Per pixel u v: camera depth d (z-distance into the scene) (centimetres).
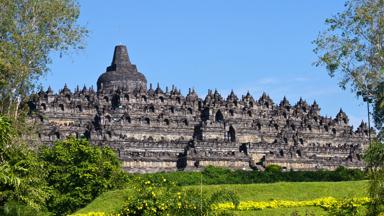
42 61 8475
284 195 9300
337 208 6175
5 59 8094
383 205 5512
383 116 7012
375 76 9506
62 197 10994
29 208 5753
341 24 10012
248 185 9712
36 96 8750
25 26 8425
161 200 5869
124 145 19375
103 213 8394
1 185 5725
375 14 9856
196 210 5922
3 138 5381
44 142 18750
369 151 5697
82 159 11688
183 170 18812
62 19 8600
